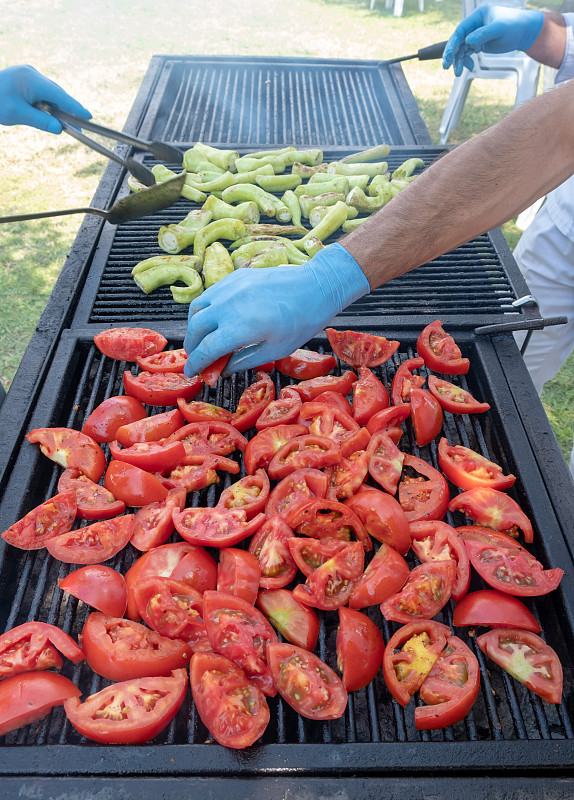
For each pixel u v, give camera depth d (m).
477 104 6.83
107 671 1.31
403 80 3.62
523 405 1.83
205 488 1.76
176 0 9.81
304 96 3.59
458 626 1.47
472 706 1.35
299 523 1.56
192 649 1.38
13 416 1.76
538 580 1.45
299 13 9.21
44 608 1.59
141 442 1.75
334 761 1.16
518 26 2.56
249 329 1.57
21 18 8.82
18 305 4.23
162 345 2.02
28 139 6.07
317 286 1.62
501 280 2.30
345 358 2.06
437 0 9.66
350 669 1.31
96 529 1.53
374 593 1.42
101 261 2.35
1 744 1.25
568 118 1.41
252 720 1.21
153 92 3.46
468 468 1.73
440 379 2.02
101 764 1.16
